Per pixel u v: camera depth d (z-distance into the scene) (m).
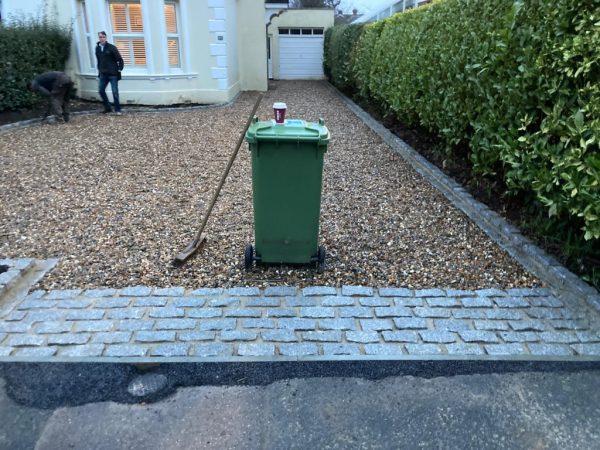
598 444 2.13
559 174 3.39
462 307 3.19
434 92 6.09
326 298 3.27
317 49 20.89
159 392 2.41
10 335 2.83
